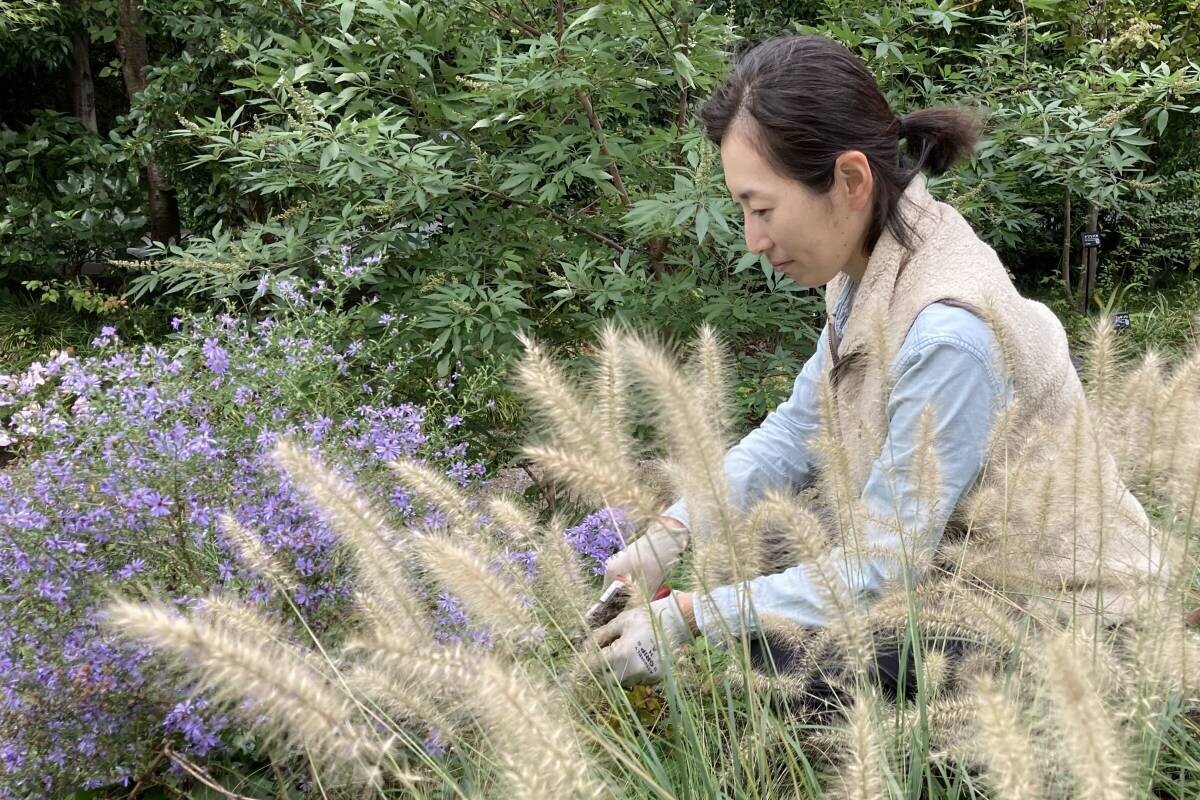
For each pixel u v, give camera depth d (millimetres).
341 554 2094
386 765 1434
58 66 8555
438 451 2893
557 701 1454
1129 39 6027
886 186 1846
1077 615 1767
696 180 3080
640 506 1604
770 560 1961
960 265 1850
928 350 1741
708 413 1777
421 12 3592
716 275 3654
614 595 1931
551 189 3354
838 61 1801
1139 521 1859
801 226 1847
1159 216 7848
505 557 1716
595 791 1149
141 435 2176
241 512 2162
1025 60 4629
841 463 1739
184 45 7184
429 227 3578
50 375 2523
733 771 1593
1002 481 1814
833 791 1518
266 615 1734
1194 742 1727
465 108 3682
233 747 2006
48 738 1935
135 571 2031
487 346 3283
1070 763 1001
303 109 3338
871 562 1754
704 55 3400
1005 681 1544
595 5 3395
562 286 3609
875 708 1463
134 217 7172
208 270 3467
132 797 2012
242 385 2625
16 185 7332
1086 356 1926
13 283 7391
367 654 1761
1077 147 4188
